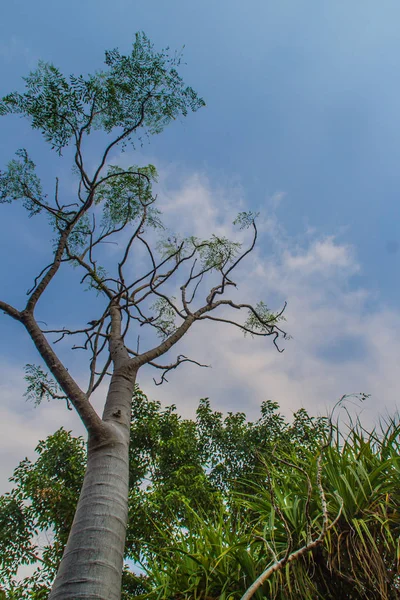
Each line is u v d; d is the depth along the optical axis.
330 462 3.70
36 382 4.71
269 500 3.70
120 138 5.22
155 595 3.43
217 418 10.62
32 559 7.93
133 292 6.16
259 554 3.51
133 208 6.85
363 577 3.14
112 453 3.44
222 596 3.11
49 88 5.17
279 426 9.76
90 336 5.15
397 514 3.35
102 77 5.45
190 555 3.45
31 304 3.95
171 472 9.10
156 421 9.87
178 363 5.29
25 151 5.85
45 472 8.71
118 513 3.10
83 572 2.71
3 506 8.24
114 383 4.25
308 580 3.09
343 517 3.37
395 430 3.87
